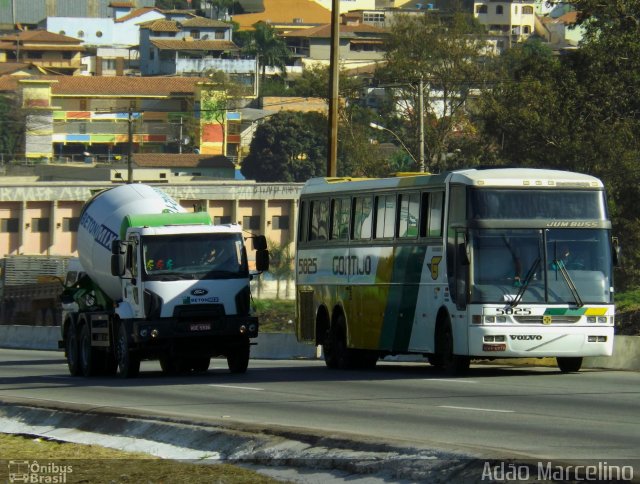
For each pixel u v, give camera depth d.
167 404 63.09
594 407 57.34
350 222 95.31
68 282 101.69
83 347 94.38
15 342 175.50
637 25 191.75
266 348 131.88
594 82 192.50
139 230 87.12
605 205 78.06
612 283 77.31
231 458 43.34
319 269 100.94
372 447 40.38
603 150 188.00
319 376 85.19
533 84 198.50
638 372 83.75
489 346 75.56
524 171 78.50
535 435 46.16
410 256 85.25
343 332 96.31
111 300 95.06
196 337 86.88
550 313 76.06
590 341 76.44
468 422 51.03
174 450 46.06
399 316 86.94
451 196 79.56
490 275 76.06
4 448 48.41
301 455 41.31
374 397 64.81
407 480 37.00
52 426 54.94
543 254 76.56
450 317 78.62
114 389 75.62
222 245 88.19
